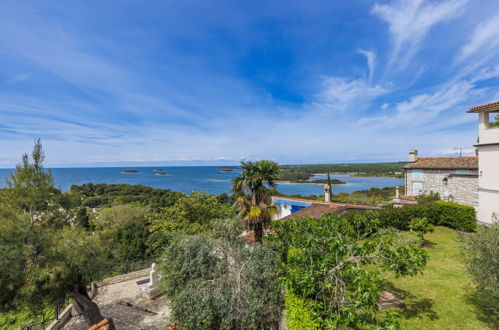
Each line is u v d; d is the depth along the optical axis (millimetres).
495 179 13898
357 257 6156
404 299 7953
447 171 26375
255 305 6848
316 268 5996
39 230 8547
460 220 15609
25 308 9398
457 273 9586
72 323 9914
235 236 9289
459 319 6773
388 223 15500
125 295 12258
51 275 7688
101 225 30875
